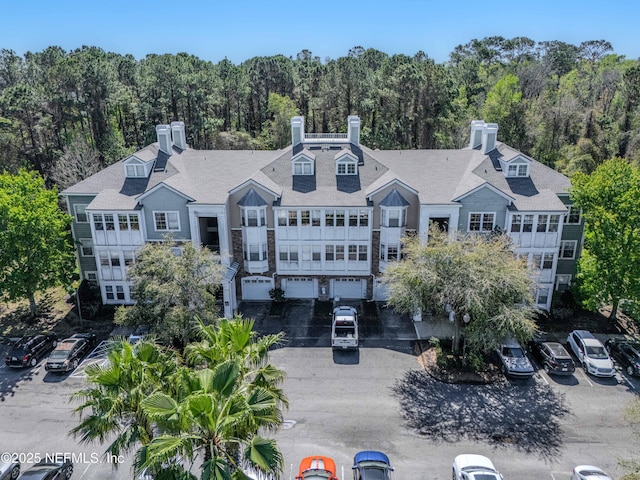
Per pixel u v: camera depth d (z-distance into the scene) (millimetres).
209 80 73000
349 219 36625
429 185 37125
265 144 71062
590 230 33719
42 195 36312
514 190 36438
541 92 80562
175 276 26922
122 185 37656
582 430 24406
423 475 21422
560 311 35969
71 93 63719
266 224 37000
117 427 16953
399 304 29578
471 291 26562
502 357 29406
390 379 28891
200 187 37156
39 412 26062
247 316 36656
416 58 84375
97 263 37188
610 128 66562
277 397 18422
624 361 29797
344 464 22062
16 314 37531
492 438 23844
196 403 14586
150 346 18703
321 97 72812
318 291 38938
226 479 13992
